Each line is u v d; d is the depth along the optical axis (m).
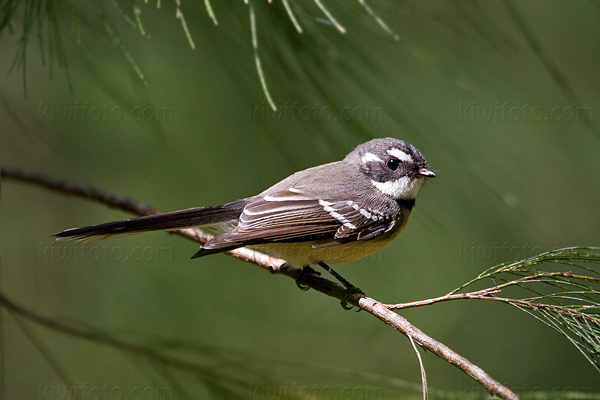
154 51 8.83
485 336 10.54
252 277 9.80
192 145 9.73
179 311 9.27
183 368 7.06
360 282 10.63
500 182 10.30
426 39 8.93
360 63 7.78
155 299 9.30
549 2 12.02
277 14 6.79
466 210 10.28
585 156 11.55
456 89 9.04
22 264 9.55
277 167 9.83
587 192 11.63
